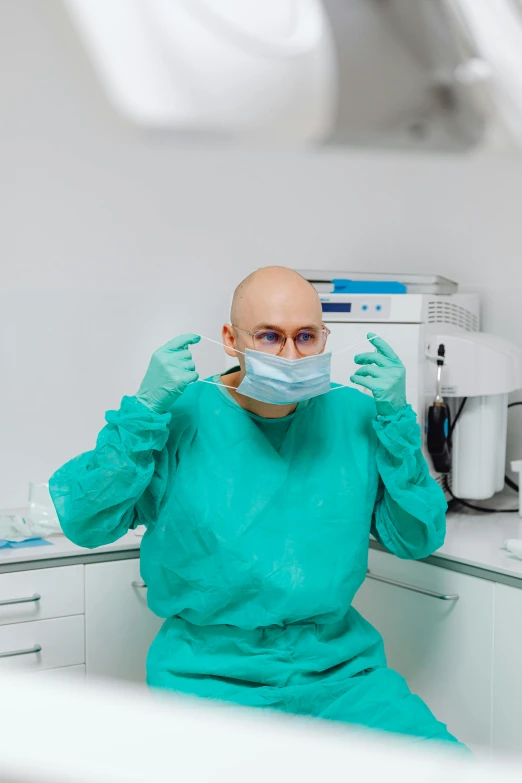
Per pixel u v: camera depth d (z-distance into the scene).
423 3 0.76
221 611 1.41
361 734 0.43
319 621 1.43
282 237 2.36
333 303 1.93
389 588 1.85
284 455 1.46
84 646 1.80
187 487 1.42
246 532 1.39
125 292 2.19
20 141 2.06
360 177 2.42
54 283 2.12
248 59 0.87
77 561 1.78
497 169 2.24
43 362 2.12
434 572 1.73
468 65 0.79
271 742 0.39
